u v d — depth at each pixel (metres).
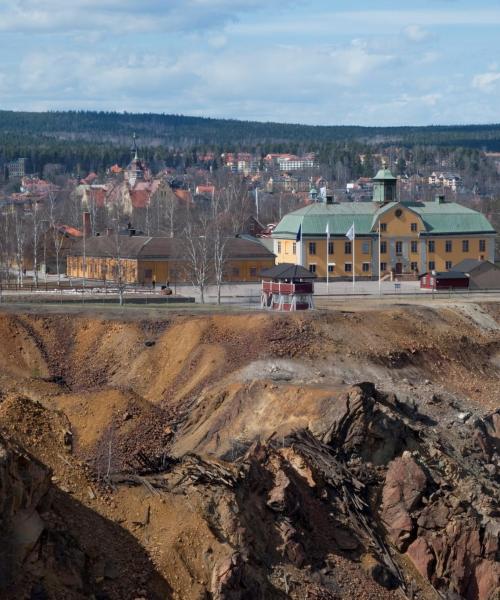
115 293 188.00
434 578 96.19
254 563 81.94
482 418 124.12
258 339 130.50
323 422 104.62
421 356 137.75
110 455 88.56
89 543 75.38
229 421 110.69
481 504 101.12
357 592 87.69
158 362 129.38
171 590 75.75
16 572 69.12
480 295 191.38
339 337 133.88
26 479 72.00
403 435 105.12
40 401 104.25
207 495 83.75
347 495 96.81
